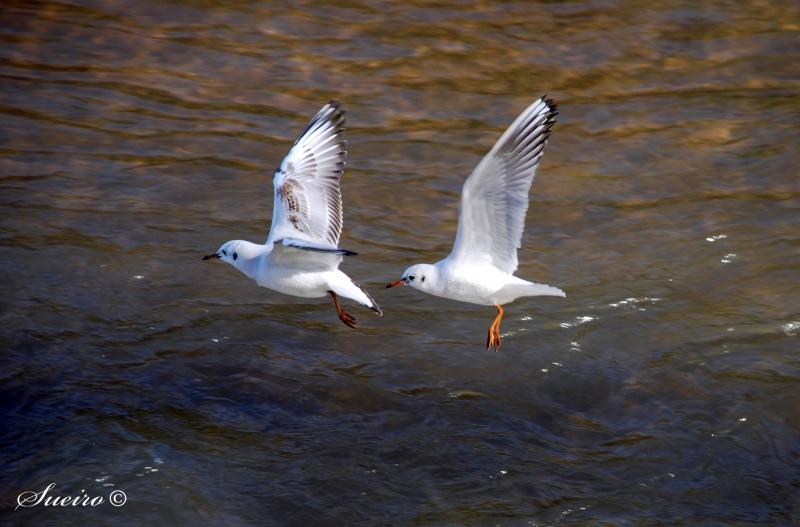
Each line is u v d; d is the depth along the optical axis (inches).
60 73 794.2
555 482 442.9
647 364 525.3
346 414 486.0
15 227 620.7
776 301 574.9
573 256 622.8
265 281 449.4
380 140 735.1
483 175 394.6
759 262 613.0
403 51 848.3
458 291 428.5
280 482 437.7
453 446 464.1
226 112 761.6
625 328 554.6
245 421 476.7
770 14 922.1
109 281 580.7
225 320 555.5
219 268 602.9
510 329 556.4
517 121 388.8
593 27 899.4
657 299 580.4
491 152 387.5
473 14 912.3
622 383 511.8
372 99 782.5
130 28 859.4
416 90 796.6
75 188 668.1
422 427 477.1
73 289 570.6
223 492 429.7
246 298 577.9
